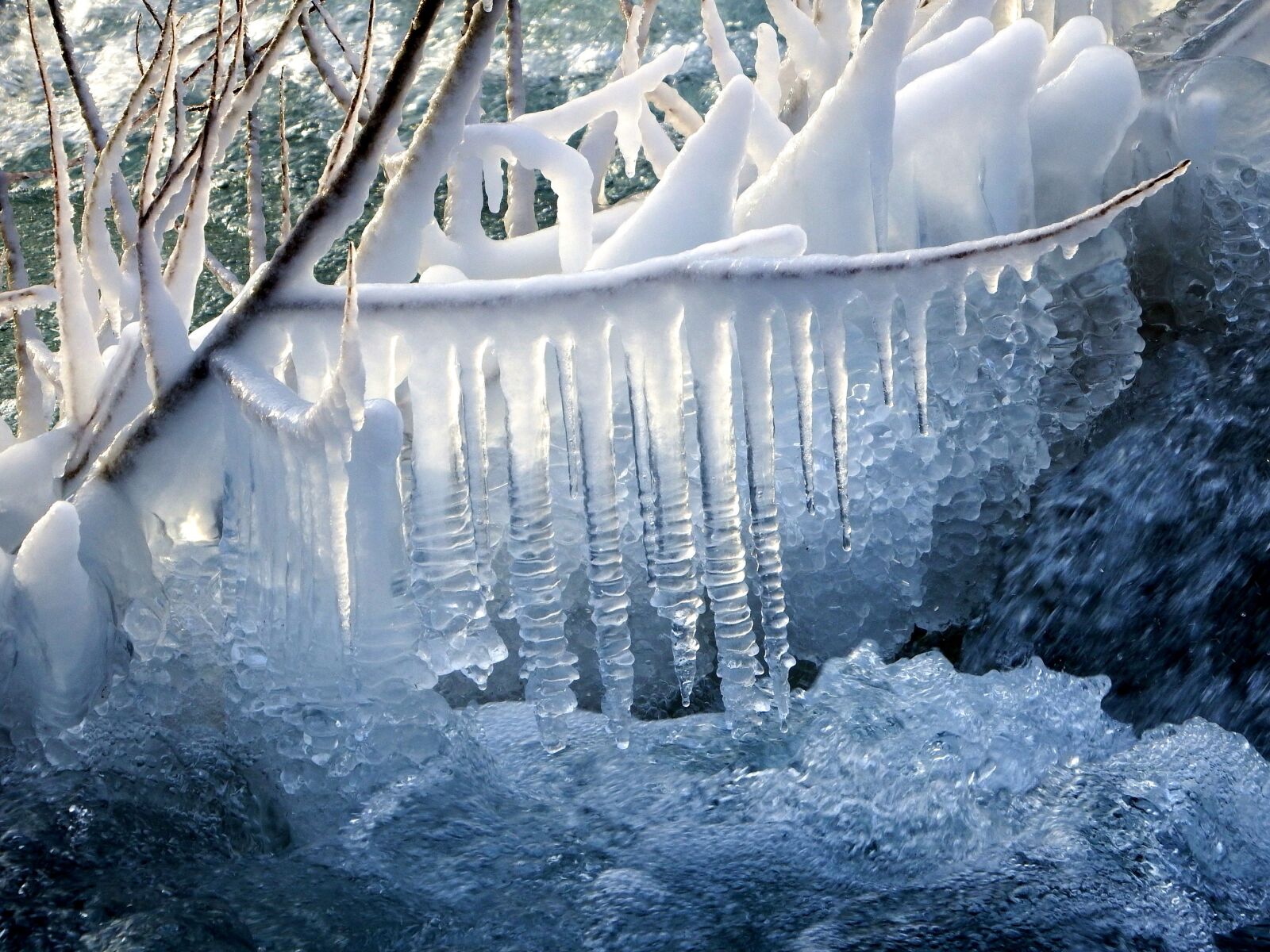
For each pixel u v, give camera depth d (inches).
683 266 78.9
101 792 82.8
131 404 86.4
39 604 82.1
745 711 83.7
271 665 83.8
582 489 82.7
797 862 82.4
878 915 79.4
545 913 80.0
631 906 80.2
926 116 91.1
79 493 85.1
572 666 83.2
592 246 91.7
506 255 91.7
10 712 83.9
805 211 89.8
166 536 86.2
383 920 79.5
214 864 81.8
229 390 81.4
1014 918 78.6
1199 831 82.7
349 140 83.4
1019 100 91.7
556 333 79.8
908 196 91.9
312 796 84.4
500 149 86.6
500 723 89.4
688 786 85.7
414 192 81.7
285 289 81.3
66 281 86.4
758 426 80.6
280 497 81.2
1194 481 91.7
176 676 86.3
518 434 81.0
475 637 82.7
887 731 86.6
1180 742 86.6
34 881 79.0
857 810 83.8
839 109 88.4
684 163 87.0
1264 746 86.3
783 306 78.8
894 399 92.4
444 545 81.7
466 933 79.2
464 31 79.6
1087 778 85.1
